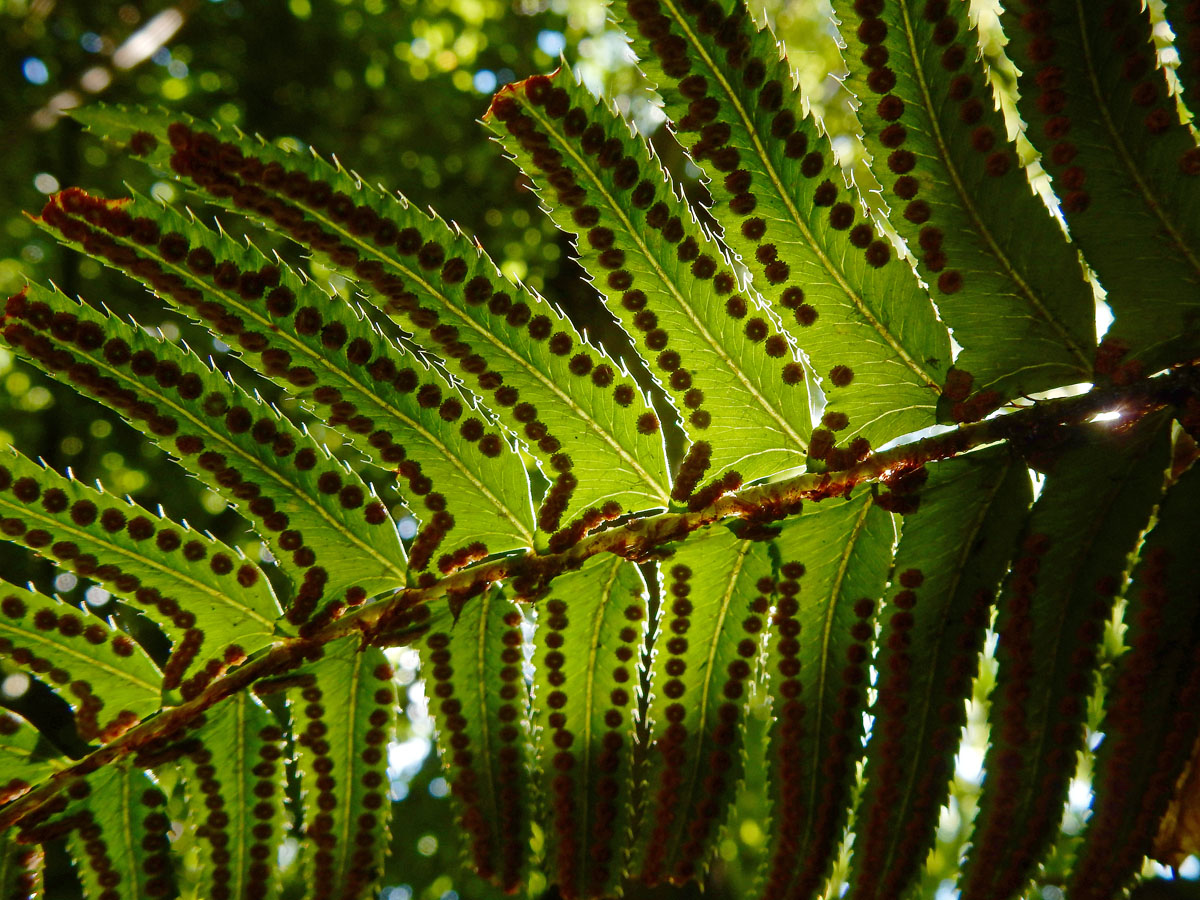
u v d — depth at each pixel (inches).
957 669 4.7
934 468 4.6
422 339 4.7
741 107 4.5
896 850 4.7
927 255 4.5
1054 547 4.6
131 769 4.7
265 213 4.5
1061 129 4.4
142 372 4.6
